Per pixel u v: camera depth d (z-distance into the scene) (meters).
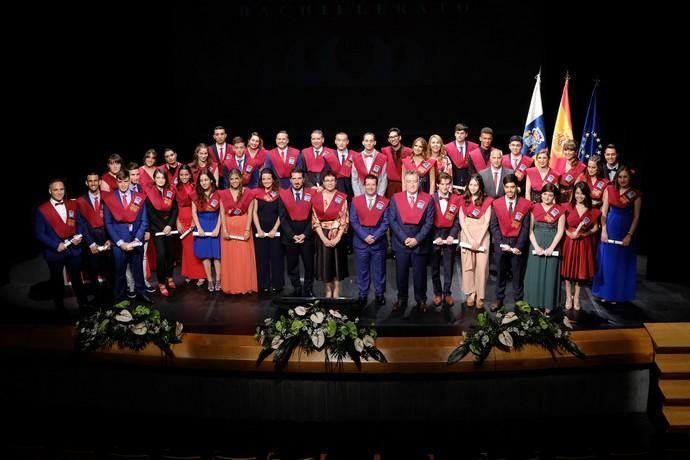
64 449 6.61
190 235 8.96
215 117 11.59
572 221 8.08
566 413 7.72
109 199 8.49
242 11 11.28
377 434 7.57
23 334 7.88
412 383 7.57
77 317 8.26
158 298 8.73
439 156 9.53
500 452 6.91
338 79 11.48
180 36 11.33
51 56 10.70
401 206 8.21
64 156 11.09
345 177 9.75
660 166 9.08
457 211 8.30
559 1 10.94
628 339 7.64
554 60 11.14
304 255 8.51
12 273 9.66
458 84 11.41
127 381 7.82
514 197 8.09
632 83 10.81
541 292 8.09
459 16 11.22
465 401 7.64
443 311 8.30
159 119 11.49
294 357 7.48
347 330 7.43
